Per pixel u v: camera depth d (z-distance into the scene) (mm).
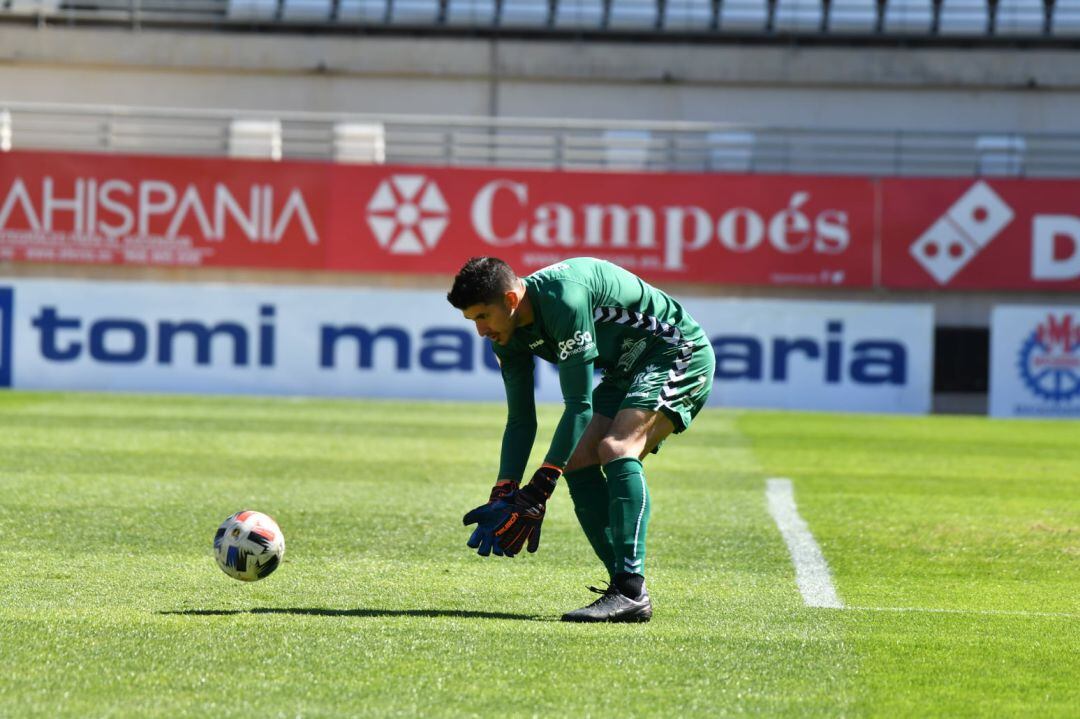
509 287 16062
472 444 44125
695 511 29766
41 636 15961
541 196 73875
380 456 39875
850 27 90625
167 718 12789
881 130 85938
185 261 74000
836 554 24484
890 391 66875
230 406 58344
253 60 88062
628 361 17578
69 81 87875
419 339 66562
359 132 80125
